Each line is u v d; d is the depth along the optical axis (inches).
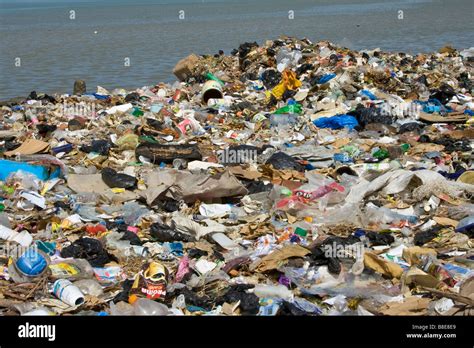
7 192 535.5
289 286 396.2
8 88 1164.5
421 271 388.5
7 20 4719.5
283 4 5733.3
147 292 383.6
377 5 4269.2
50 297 386.3
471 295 362.0
